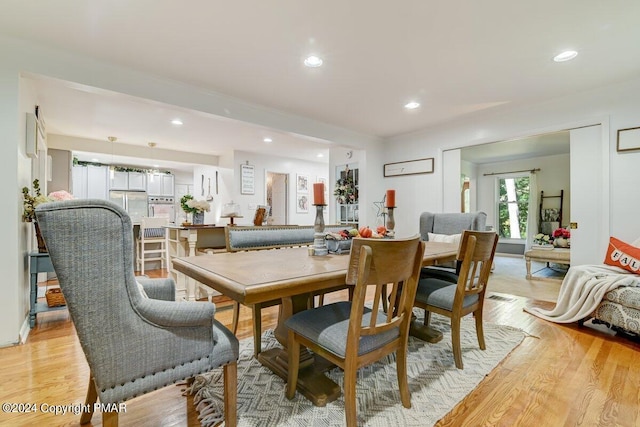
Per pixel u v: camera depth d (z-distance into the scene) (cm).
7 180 218
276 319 275
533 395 157
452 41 232
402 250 128
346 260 172
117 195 695
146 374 104
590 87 319
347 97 346
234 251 231
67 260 89
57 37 225
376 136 526
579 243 337
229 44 236
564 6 191
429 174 479
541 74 288
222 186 662
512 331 244
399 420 137
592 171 328
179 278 349
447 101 359
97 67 259
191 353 112
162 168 768
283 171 707
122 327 98
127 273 99
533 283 429
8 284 217
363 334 125
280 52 248
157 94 292
